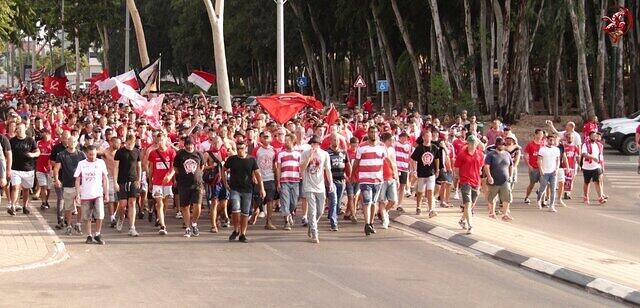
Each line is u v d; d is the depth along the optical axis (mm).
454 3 72250
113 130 29375
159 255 20828
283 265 19594
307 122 36156
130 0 63469
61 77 73250
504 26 67312
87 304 15305
